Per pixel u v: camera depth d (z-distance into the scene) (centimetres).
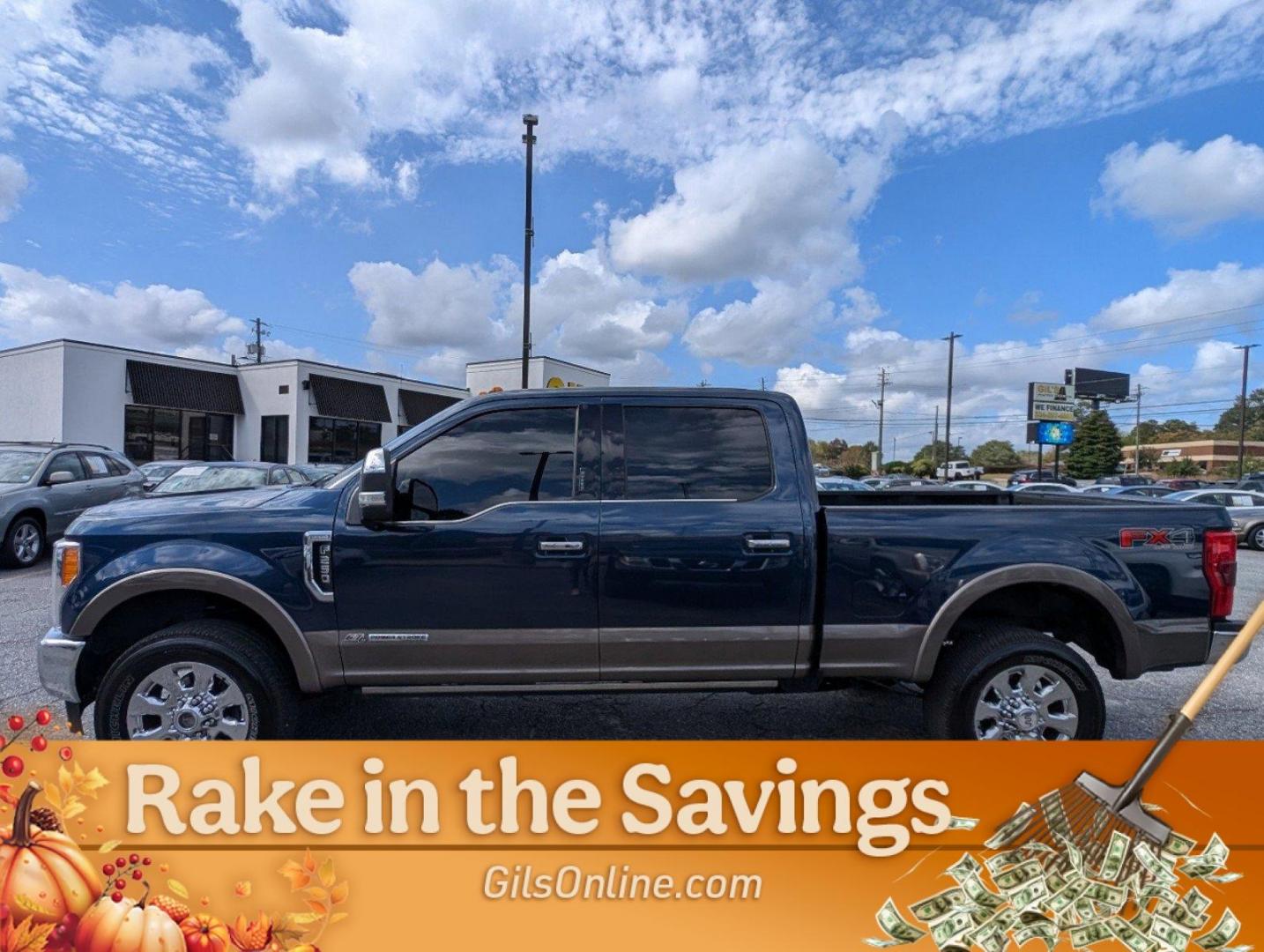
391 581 307
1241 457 4584
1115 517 332
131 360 2617
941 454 9531
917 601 322
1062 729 316
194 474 1166
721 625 319
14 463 974
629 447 329
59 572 309
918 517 327
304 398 2869
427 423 329
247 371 2941
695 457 331
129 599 315
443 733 384
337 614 306
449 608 309
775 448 334
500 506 319
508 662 313
